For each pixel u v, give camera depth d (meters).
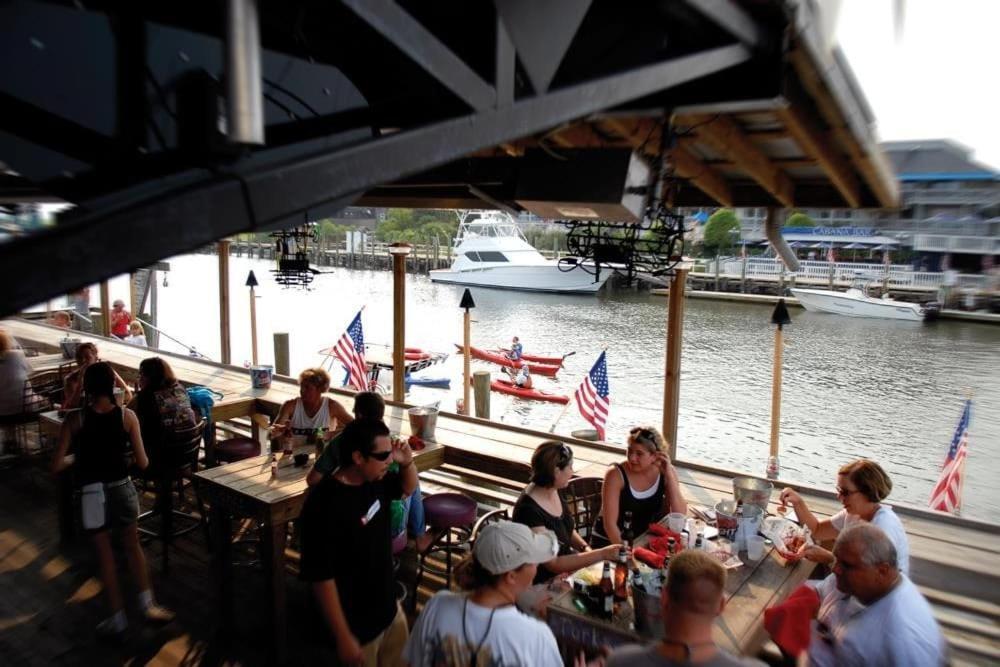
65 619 3.91
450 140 1.21
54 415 4.86
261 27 1.42
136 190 1.04
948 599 3.93
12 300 0.80
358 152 1.08
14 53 1.11
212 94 1.11
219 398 6.04
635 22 1.77
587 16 1.82
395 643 2.73
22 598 4.12
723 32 1.77
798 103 2.50
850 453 14.22
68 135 1.11
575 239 3.41
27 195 1.71
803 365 21.28
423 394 17.41
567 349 23.14
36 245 0.81
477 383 10.74
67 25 1.09
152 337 17.05
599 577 2.81
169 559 4.64
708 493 4.65
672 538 3.10
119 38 1.10
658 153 2.36
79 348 5.10
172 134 1.07
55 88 1.10
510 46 1.30
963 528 4.40
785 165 3.57
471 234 38.69
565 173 2.39
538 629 2.08
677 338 5.34
